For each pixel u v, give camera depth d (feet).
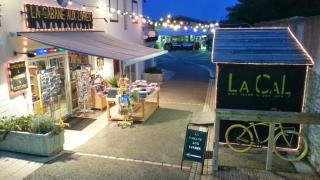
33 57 30.37
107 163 24.63
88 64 41.11
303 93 25.94
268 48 27.63
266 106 26.61
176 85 62.54
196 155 23.66
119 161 25.09
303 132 26.45
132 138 30.68
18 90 28.22
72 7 36.94
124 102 35.35
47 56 33.19
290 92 26.07
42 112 32.14
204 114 37.81
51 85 33.50
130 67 59.62
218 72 26.81
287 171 23.04
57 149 26.40
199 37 175.52
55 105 34.58
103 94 40.37
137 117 35.76
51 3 32.76
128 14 53.26
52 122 26.78
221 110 22.11
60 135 26.50
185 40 171.94
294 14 58.39
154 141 29.89
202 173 23.02
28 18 29.04
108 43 38.99
